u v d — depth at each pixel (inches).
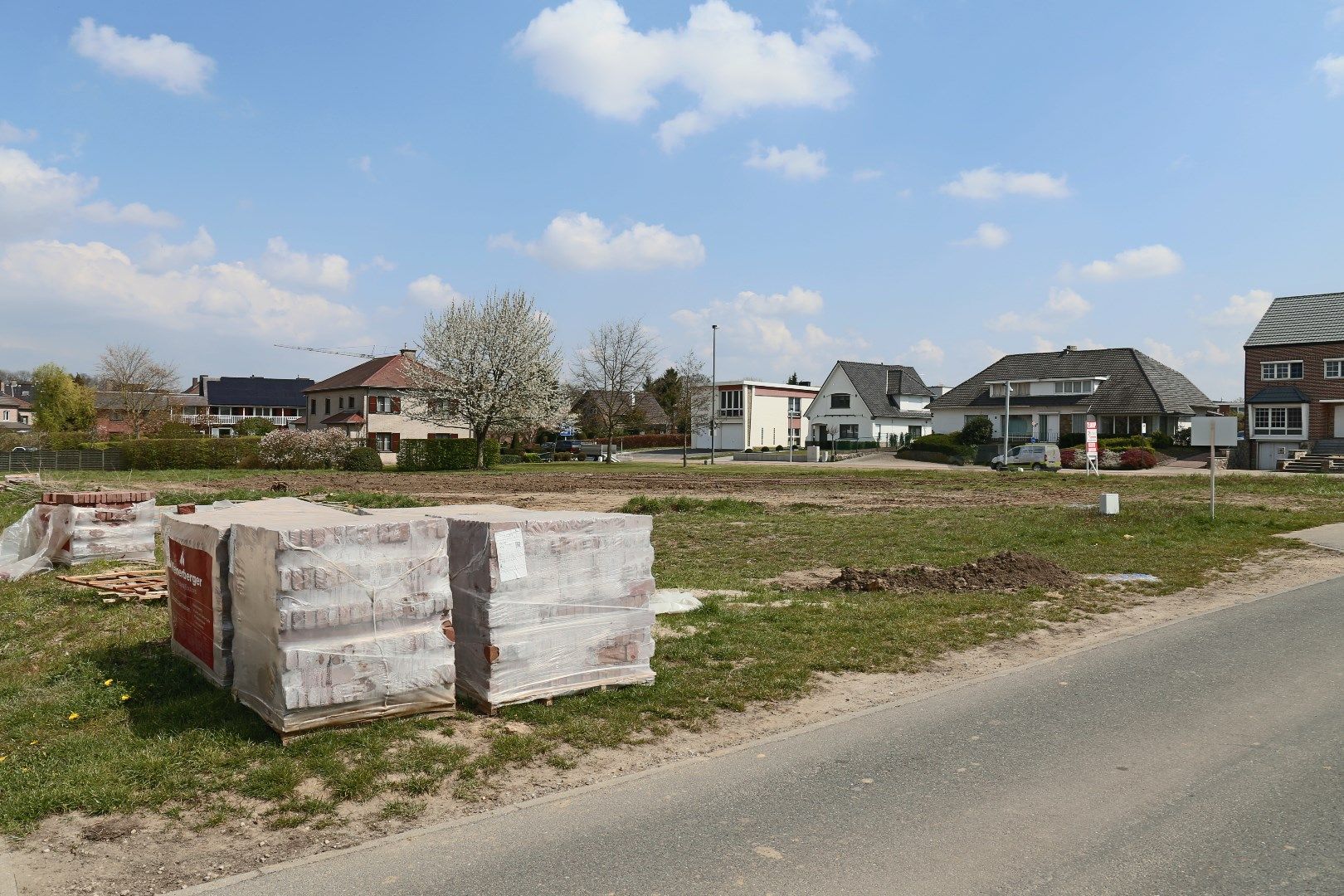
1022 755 226.2
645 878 163.2
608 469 1948.8
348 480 1451.8
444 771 211.9
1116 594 446.6
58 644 334.3
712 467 2037.4
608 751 229.9
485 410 1955.0
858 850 174.4
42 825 184.5
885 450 2719.0
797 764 221.5
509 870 166.2
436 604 245.4
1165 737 238.2
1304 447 1989.4
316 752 217.9
